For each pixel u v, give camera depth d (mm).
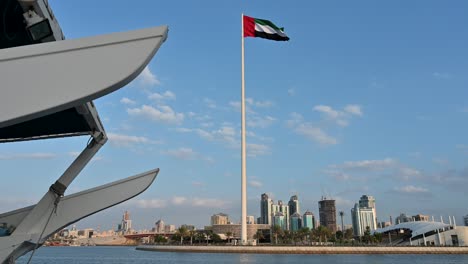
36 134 15773
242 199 105125
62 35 9805
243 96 97188
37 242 13641
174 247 138875
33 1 7961
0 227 13914
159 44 6363
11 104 5598
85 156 14383
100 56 6113
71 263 89125
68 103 5789
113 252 163250
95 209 15500
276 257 103250
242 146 97438
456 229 169125
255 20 70625
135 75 6145
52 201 14102
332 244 141375
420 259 110062
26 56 5891
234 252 114375
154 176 16891
